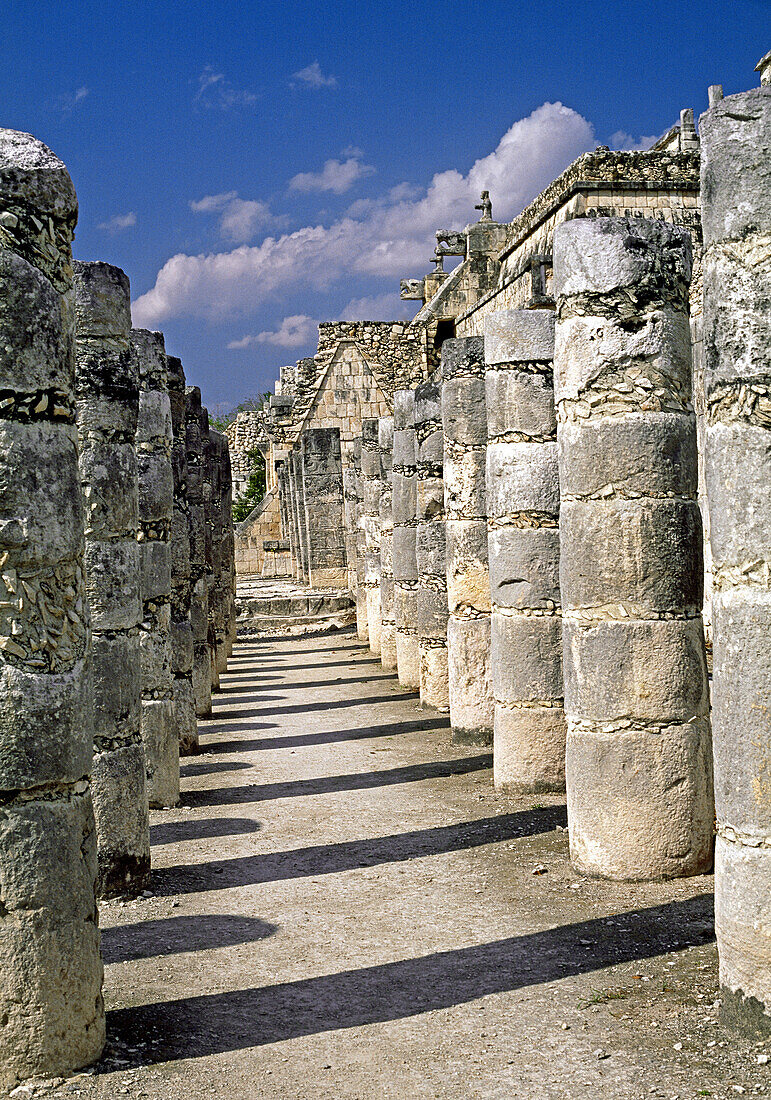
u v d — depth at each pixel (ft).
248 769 42.63
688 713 26.37
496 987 20.99
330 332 118.93
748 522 17.83
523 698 35.83
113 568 27.73
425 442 53.36
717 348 18.37
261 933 24.70
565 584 27.58
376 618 76.54
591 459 26.76
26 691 17.21
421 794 37.22
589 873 26.96
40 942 17.22
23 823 17.13
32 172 17.66
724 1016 18.42
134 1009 20.53
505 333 35.76
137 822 27.91
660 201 69.67
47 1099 16.75
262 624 93.97
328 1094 17.02
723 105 18.25
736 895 17.99
